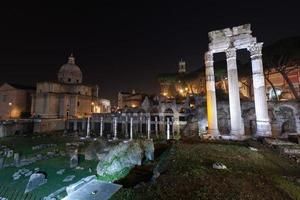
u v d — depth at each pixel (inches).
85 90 3016.7
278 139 697.6
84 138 1744.6
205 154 479.2
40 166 1172.5
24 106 2925.7
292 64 1321.4
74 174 1018.1
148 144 732.0
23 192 883.4
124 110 2498.8
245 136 770.2
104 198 335.0
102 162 859.4
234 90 829.8
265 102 778.8
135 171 552.7
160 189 288.8
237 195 262.7
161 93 2815.0
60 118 2477.9
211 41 922.1
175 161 422.0
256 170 388.8
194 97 1856.5
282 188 302.4
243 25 852.0
